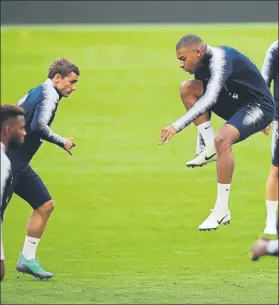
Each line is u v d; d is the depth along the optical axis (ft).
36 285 97.66
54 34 233.76
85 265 114.32
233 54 84.33
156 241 126.72
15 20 246.47
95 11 249.75
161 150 166.09
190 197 145.38
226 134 84.02
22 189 97.55
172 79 202.80
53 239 127.13
